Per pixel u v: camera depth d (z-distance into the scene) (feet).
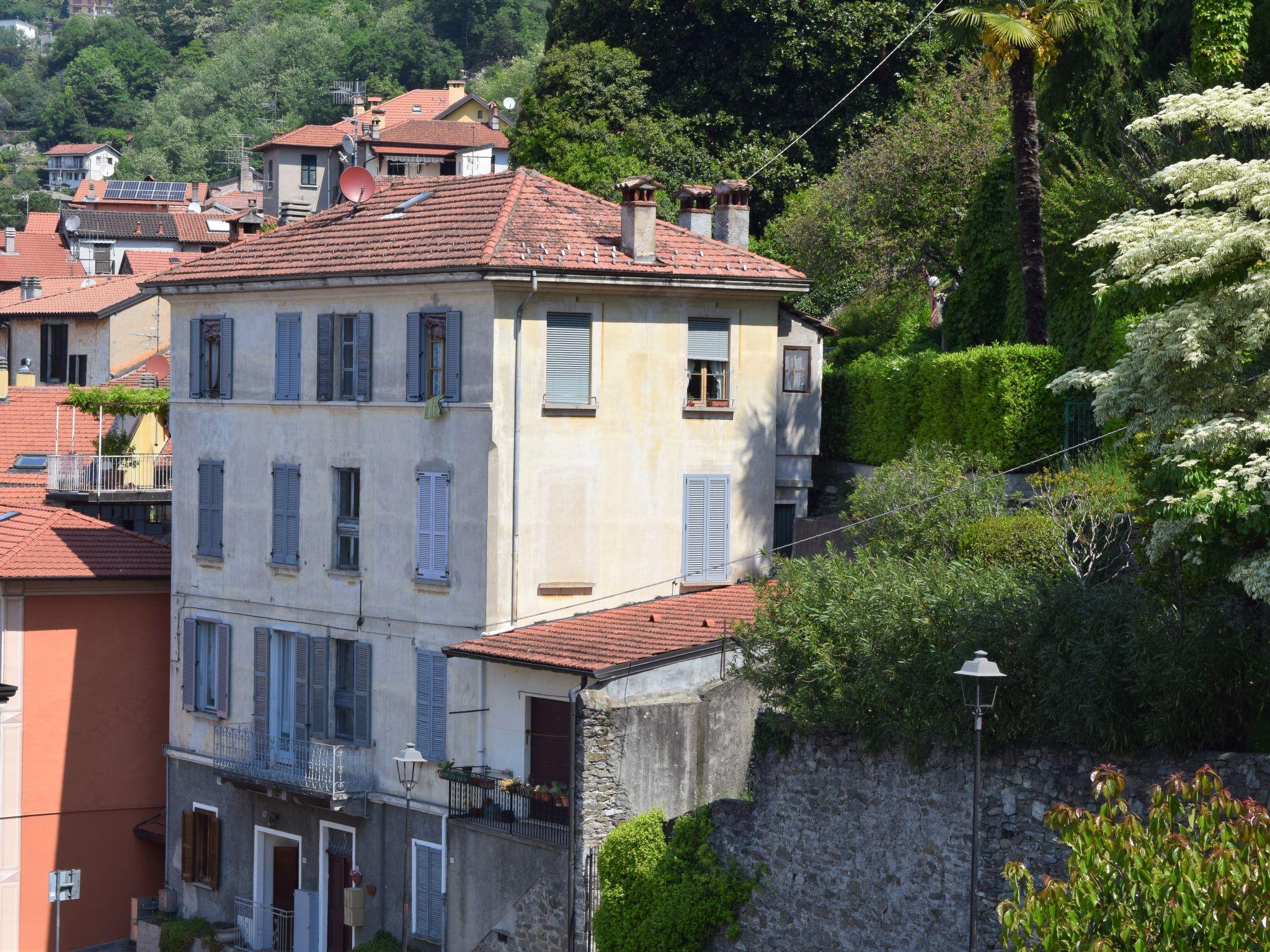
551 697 212.02
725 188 265.54
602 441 230.68
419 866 230.89
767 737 181.27
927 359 246.47
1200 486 136.98
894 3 403.34
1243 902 94.38
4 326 472.44
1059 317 256.93
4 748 275.80
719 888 182.80
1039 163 261.24
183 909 275.39
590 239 234.79
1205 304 138.72
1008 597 162.71
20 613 276.41
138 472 323.37
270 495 257.34
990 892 159.63
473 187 252.01
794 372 257.14
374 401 239.50
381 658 239.50
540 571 227.20
